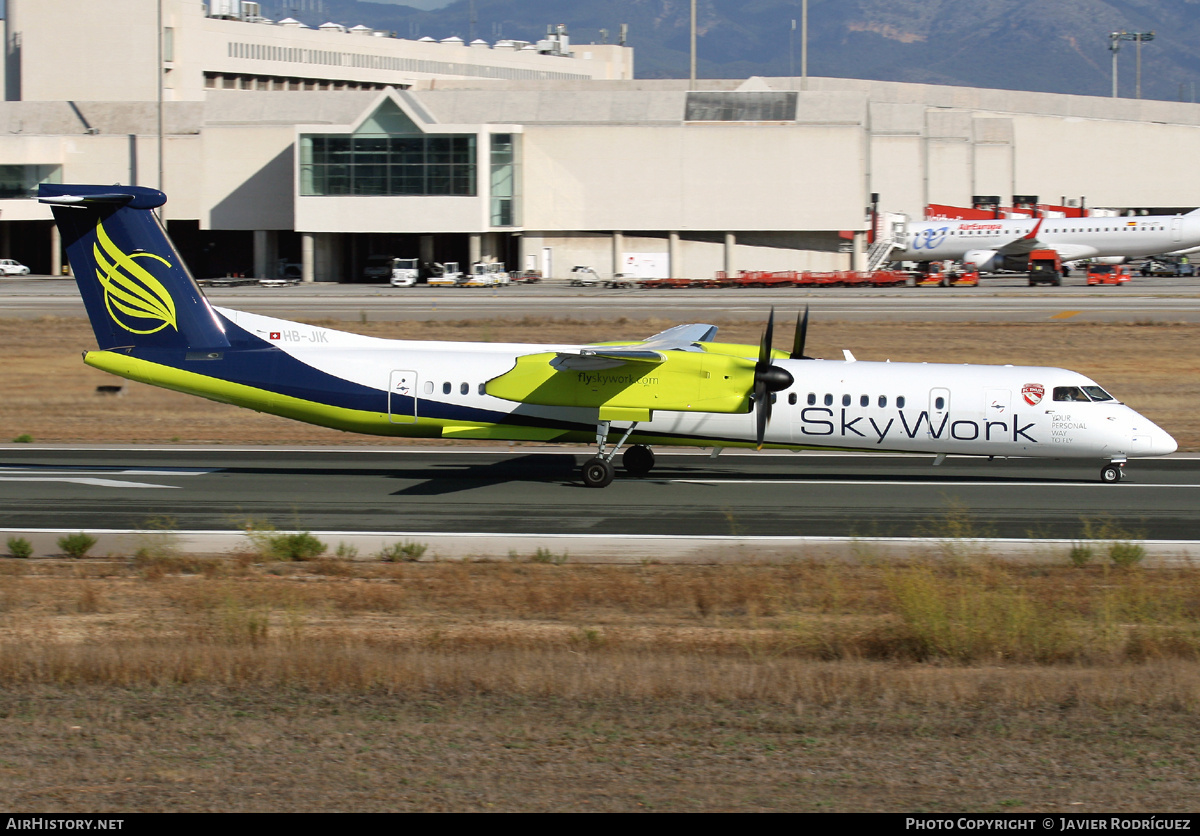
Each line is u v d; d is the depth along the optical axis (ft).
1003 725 146.30
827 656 182.91
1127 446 333.83
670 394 332.19
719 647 186.80
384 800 120.98
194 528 281.95
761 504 311.68
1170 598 214.90
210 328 348.18
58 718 147.95
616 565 247.09
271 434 444.96
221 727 144.25
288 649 176.76
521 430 345.31
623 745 138.10
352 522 289.12
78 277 342.85
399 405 344.08
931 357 629.10
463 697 156.97
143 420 474.08
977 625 187.32
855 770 130.72
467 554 257.75
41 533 275.18
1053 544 264.31
